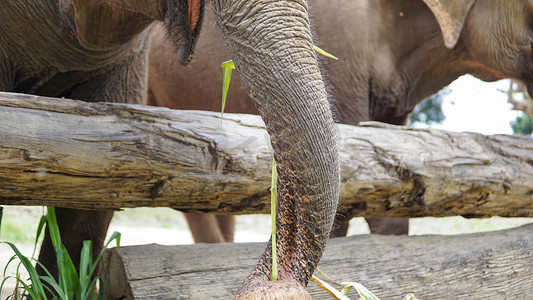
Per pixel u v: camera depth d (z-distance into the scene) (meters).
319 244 1.61
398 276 2.68
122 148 2.19
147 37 3.39
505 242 2.97
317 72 1.60
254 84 1.63
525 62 4.43
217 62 4.63
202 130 2.39
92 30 2.79
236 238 7.84
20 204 2.18
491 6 4.31
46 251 3.14
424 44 4.44
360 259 2.69
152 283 2.28
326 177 1.57
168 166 2.27
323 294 2.52
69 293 2.37
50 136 2.07
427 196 2.90
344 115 4.21
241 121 2.54
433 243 2.89
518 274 2.90
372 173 2.76
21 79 3.00
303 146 1.55
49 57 2.95
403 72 4.46
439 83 4.73
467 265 2.81
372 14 4.27
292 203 1.63
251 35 1.63
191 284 2.32
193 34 2.22
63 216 3.20
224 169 2.39
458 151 3.00
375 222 4.63
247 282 1.51
